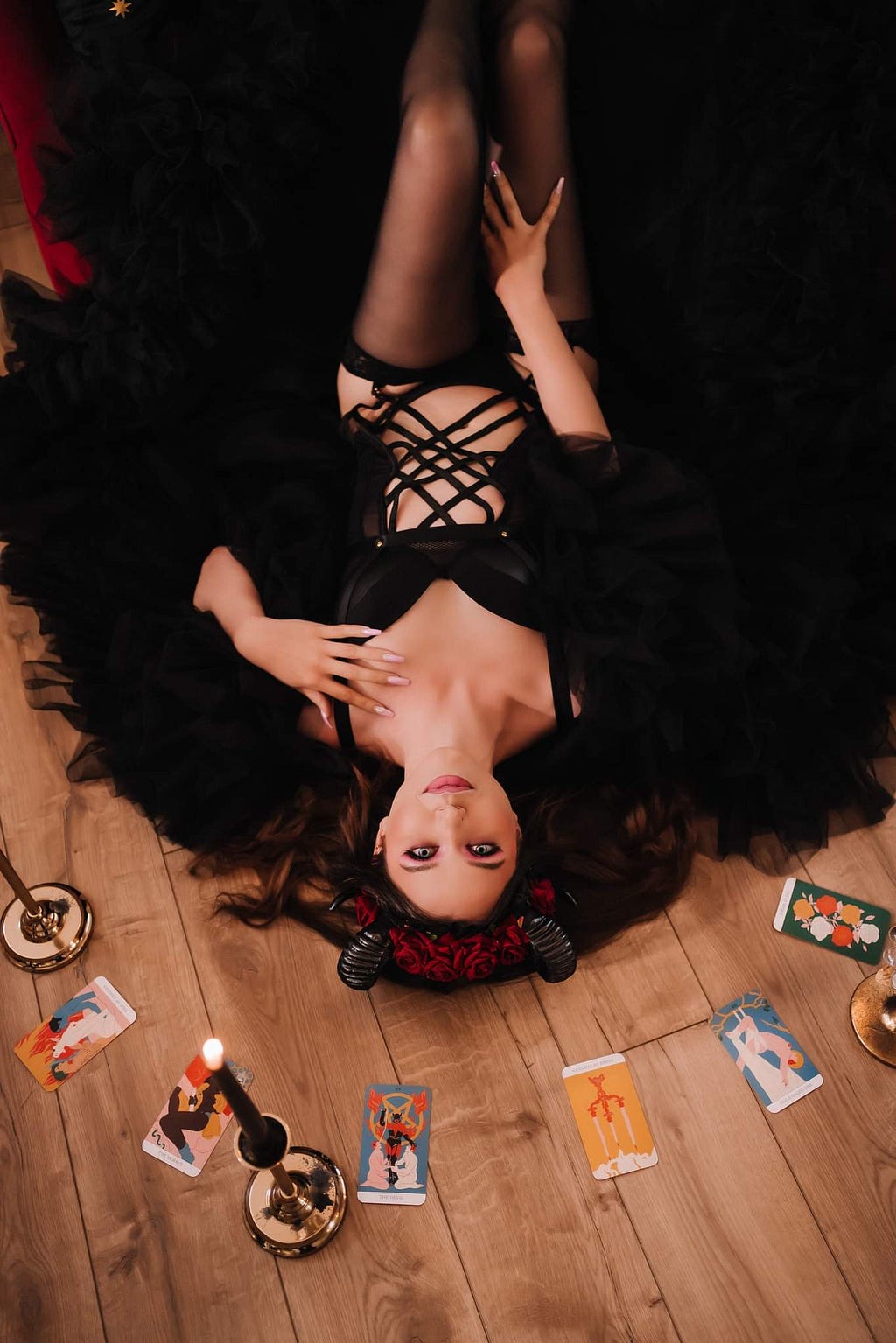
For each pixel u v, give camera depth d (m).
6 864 2.15
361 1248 2.05
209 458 2.58
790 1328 1.99
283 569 2.28
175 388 2.47
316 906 2.35
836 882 2.38
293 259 2.53
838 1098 2.17
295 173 2.33
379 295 2.21
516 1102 2.18
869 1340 1.98
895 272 2.45
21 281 2.51
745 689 2.37
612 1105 2.16
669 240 2.46
